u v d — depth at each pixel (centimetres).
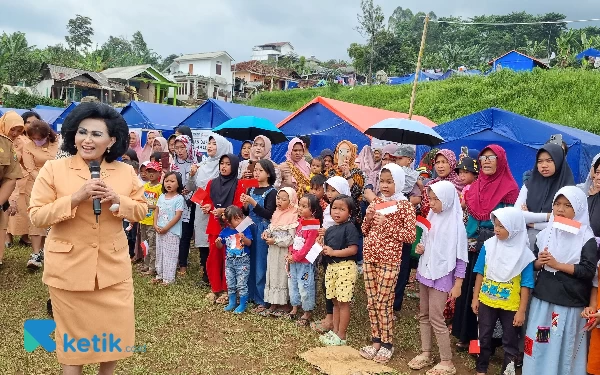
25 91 2908
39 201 265
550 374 341
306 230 468
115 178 285
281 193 496
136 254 687
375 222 418
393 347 438
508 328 366
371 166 636
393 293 414
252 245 529
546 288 344
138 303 514
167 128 1178
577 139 704
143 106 1215
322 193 560
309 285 477
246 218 513
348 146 636
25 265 617
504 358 370
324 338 442
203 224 587
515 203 411
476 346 407
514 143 789
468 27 6756
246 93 5138
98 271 269
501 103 1805
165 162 707
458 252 381
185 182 710
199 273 649
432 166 620
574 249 335
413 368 399
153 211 619
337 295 436
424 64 4519
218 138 636
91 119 269
